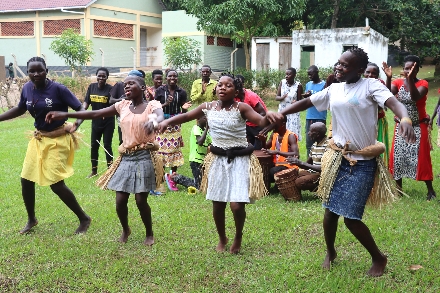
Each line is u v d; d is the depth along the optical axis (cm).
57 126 501
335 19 2316
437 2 2236
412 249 462
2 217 574
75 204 515
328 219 410
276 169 668
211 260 444
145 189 467
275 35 2180
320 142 638
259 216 568
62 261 443
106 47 2723
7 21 2858
